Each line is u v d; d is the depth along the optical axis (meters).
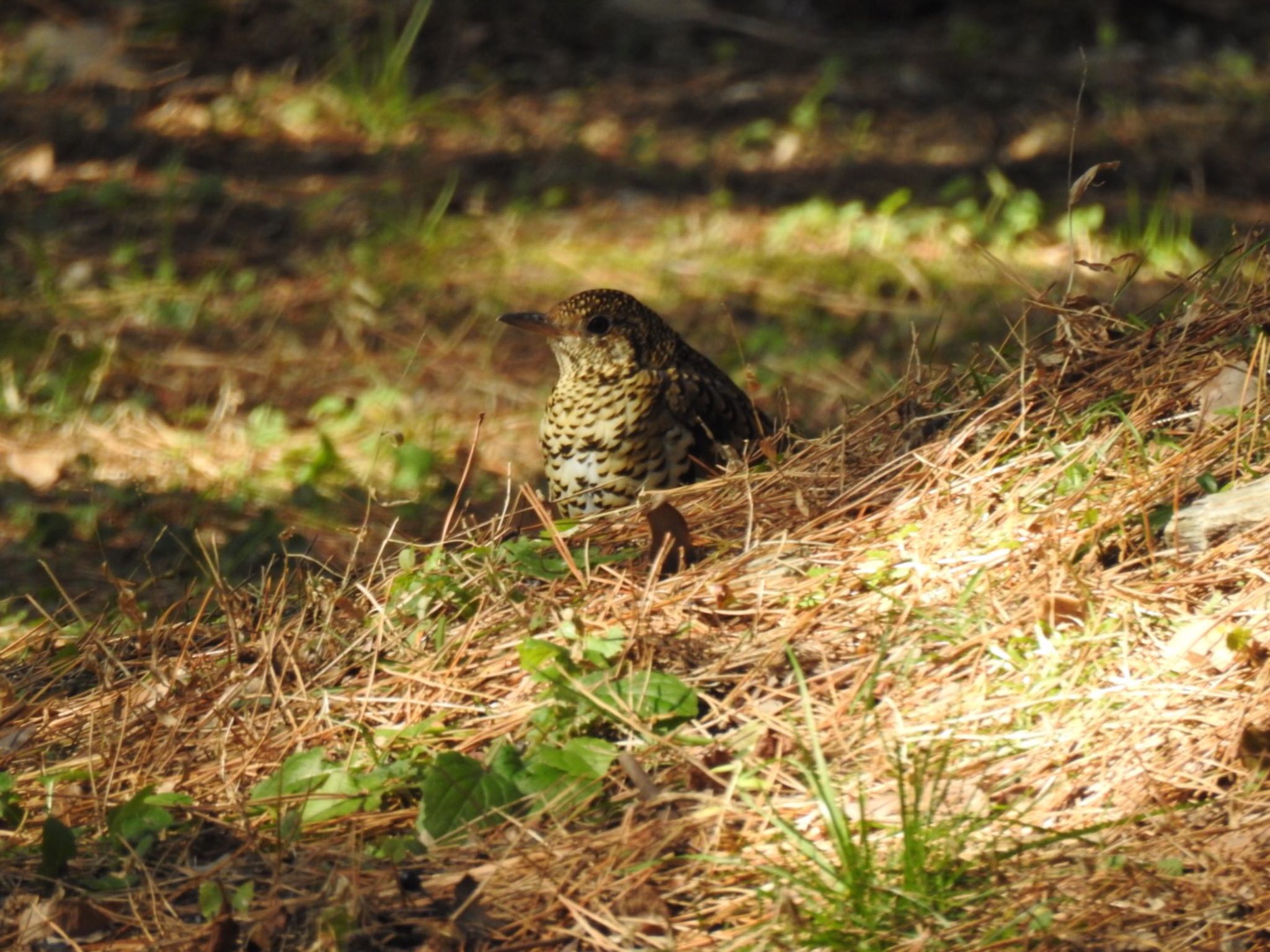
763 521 9.24
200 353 17.80
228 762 7.87
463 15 27.80
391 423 16.27
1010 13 28.83
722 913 6.59
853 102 25.16
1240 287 10.62
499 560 8.91
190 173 22.73
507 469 15.24
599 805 7.17
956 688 7.55
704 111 25.11
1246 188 22.19
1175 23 28.72
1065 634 7.67
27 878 7.12
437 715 7.86
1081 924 6.36
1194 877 6.51
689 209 21.77
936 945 6.29
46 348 17.62
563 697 7.54
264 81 25.77
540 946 6.55
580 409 10.73
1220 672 7.36
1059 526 8.25
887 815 6.96
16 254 20.12
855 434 9.86
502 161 23.41
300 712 8.11
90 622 10.50
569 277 19.72
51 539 13.62
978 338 17.41
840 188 22.30
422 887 6.80
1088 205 21.47
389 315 18.70
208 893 6.80
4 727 8.52
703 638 8.12
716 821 6.97
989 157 23.25
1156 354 9.54
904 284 19.28
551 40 27.62
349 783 7.39
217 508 14.27
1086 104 25.08
